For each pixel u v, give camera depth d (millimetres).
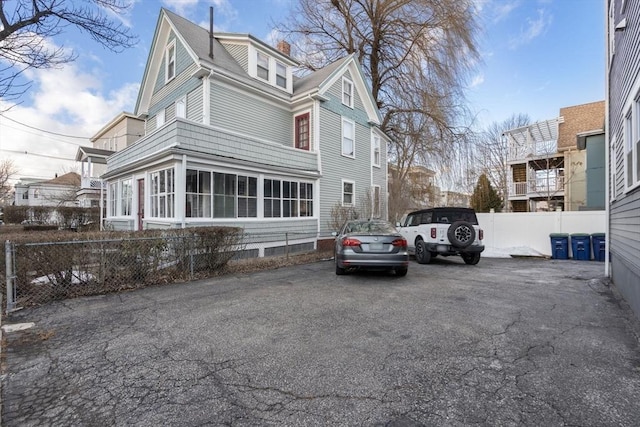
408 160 21859
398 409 2277
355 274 7664
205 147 9586
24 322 4133
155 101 15016
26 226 19312
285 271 8148
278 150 12141
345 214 14281
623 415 2188
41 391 2535
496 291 5930
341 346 3375
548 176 22344
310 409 2277
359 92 16734
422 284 6543
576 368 2883
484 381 2660
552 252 11555
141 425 2113
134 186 11523
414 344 3430
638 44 4480
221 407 2305
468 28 17266
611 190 7426
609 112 7660
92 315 4418
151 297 5402
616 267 6500
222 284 6477
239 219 10305
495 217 13133
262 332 3779
